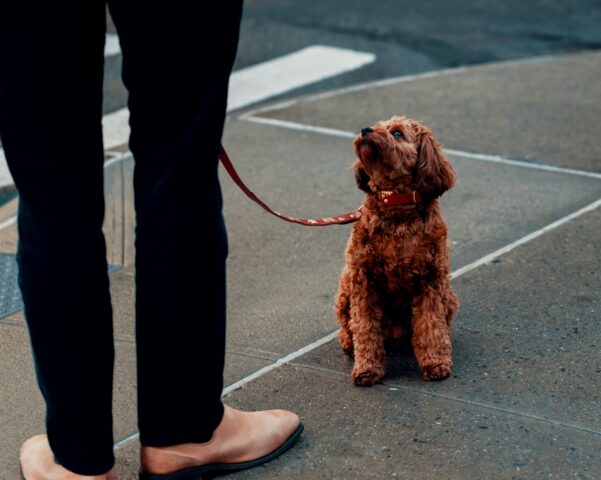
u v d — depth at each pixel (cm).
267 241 523
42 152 264
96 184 276
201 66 264
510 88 804
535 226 529
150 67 263
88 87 266
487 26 1020
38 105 260
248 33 980
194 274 282
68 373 282
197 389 294
